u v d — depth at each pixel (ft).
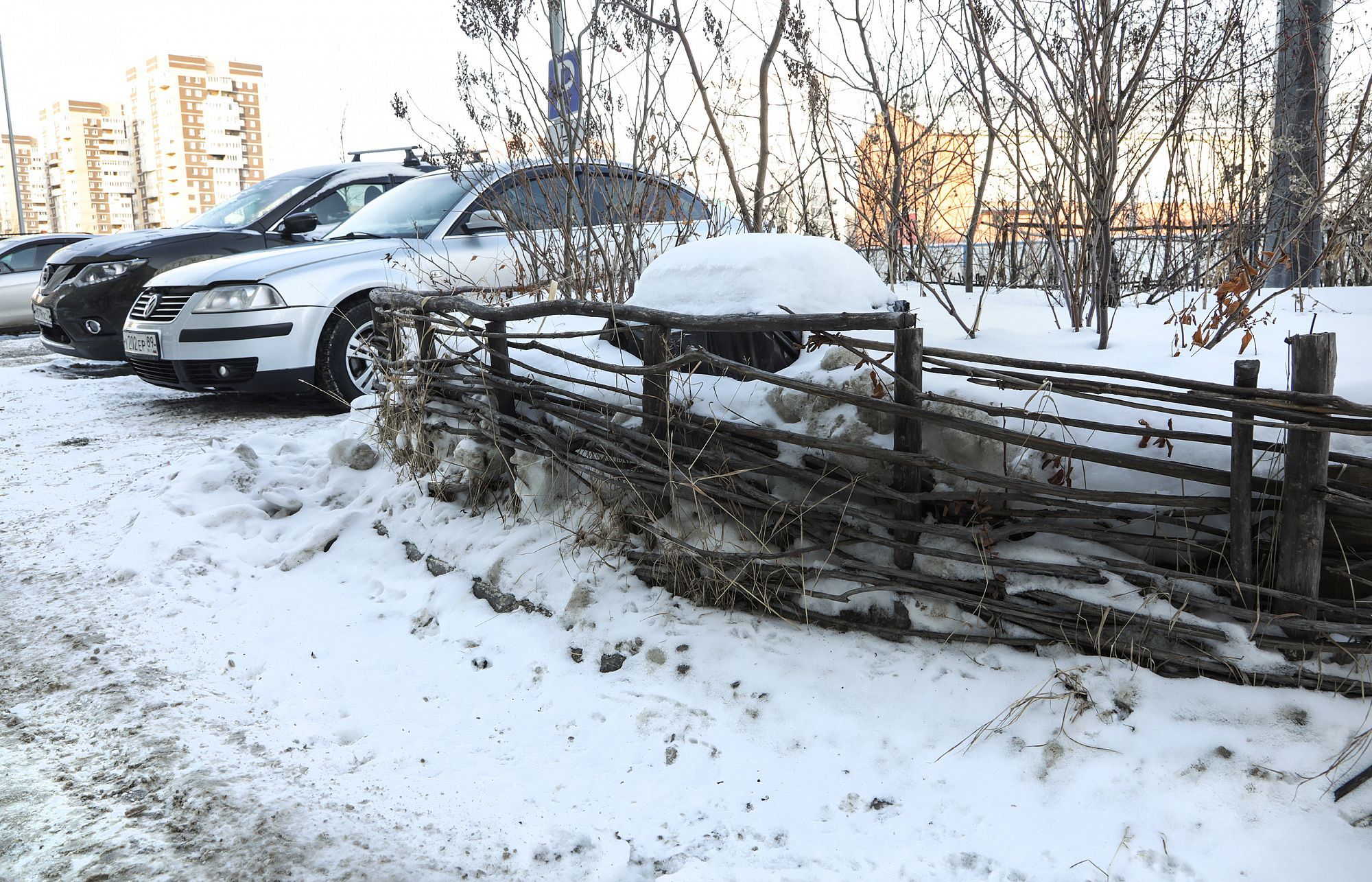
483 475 12.65
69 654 10.50
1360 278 15.89
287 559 12.92
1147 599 8.05
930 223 14.49
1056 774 7.36
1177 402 7.82
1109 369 8.16
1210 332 10.29
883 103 13.37
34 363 32.35
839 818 7.32
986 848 6.86
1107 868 6.53
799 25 13.88
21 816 7.59
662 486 10.41
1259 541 7.84
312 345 20.07
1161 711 7.64
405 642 10.62
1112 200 10.69
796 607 9.63
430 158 16.56
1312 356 7.36
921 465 8.66
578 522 11.31
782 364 10.26
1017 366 8.51
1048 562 8.42
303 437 17.31
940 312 12.73
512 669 9.74
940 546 8.84
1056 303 13.32
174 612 11.56
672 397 10.44
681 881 6.67
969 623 8.79
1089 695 7.82
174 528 13.48
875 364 9.11
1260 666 7.67
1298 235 12.40
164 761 8.36
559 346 12.26
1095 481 8.39
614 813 7.58
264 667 10.23
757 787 7.72
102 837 7.30
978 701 8.14
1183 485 8.07
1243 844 6.52
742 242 10.75
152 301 20.75
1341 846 6.40
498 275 19.54
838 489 9.20
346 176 28.73
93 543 13.61
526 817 7.54
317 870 6.92
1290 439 7.44
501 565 11.23
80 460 18.08
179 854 7.11
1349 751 7.02
